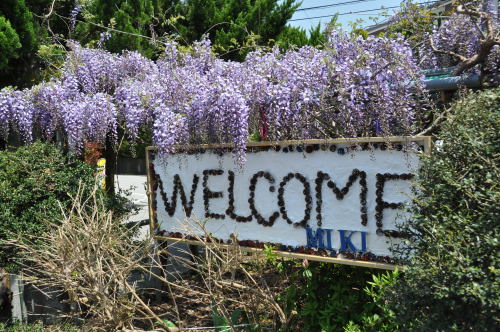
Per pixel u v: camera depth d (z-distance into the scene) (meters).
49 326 4.64
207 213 4.69
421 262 2.60
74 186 5.14
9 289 5.05
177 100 5.40
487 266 2.30
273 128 4.28
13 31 8.15
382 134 4.04
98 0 9.25
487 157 2.64
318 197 3.88
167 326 3.85
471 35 5.14
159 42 7.47
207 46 6.07
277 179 4.16
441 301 2.46
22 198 4.80
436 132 4.14
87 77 6.16
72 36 9.13
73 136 5.54
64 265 3.82
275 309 3.82
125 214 5.52
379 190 3.55
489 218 2.41
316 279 3.86
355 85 4.04
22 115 5.70
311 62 4.41
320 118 4.25
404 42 4.50
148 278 5.49
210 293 3.88
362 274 3.79
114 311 3.74
